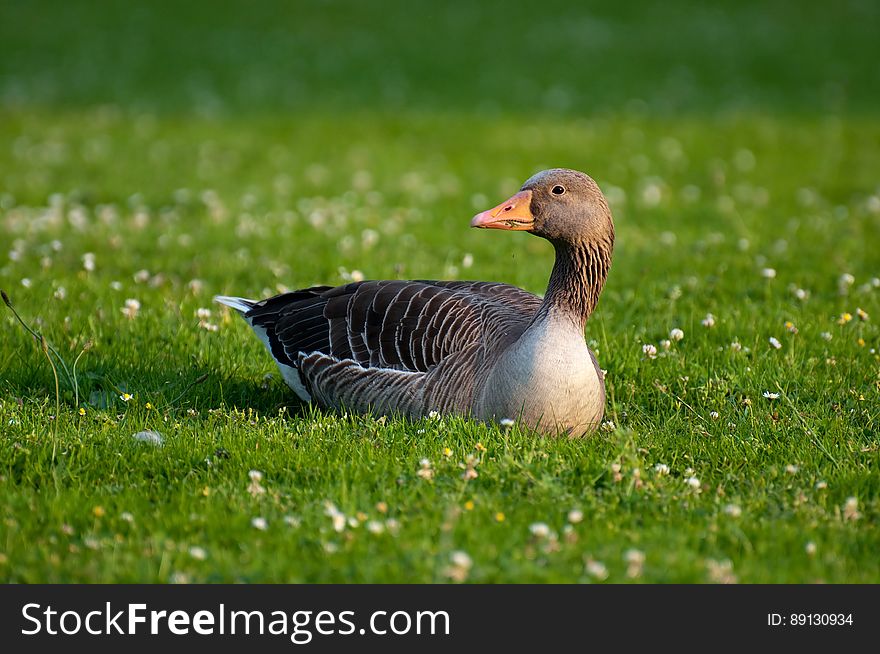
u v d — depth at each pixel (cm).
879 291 1523
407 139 3047
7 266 1605
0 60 4297
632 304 1466
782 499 866
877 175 2595
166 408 1094
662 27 5144
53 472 877
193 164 2638
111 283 1509
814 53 4634
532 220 994
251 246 1802
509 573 751
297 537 793
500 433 958
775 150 2917
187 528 806
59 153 2745
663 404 1135
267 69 4244
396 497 860
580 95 3838
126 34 4847
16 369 1176
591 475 900
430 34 4922
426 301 1069
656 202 2238
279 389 1189
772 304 1459
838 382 1171
